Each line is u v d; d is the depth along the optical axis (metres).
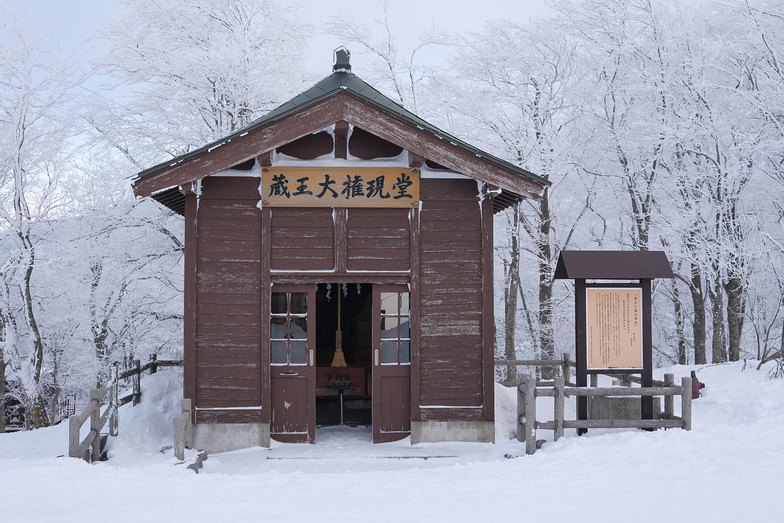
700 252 16.88
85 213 16.86
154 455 9.04
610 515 5.08
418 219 9.52
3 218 17.52
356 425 11.74
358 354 13.05
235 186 9.41
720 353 17.84
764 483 5.93
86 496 5.98
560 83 18.89
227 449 9.22
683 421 8.33
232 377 9.29
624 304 8.98
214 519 5.15
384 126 8.95
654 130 16.75
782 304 17.59
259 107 17.56
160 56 16.53
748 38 16.02
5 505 5.55
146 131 16.77
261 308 9.34
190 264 9.27
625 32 17.97
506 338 19.44
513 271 19.31
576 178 19.62
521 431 9.06
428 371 9.47
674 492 5.77
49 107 17.39
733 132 16.30
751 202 17.86
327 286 13.18
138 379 11.00
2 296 17.86
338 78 10.62
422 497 5.98
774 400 9.64
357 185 9.45
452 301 9.51
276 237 9.45
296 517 5.22
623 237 19.66
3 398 18.42
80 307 18.09
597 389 8.32
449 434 9.42
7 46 16.97
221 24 17.59
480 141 18.72
